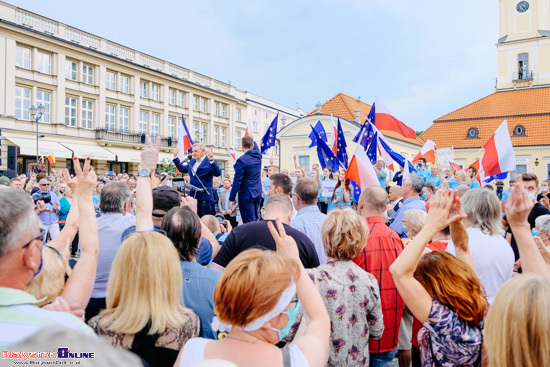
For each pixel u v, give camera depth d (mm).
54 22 28281
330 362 2555
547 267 2162
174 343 1862
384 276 2980
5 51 24984
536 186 5641
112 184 3457
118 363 820
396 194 7434
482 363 2131
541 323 1431
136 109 34562
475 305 2127
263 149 11164
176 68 39156
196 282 2447
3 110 24891
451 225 2572
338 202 8156
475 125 35344
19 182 8617
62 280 1898
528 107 34156
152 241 1981
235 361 1469
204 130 42250
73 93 29406
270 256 1610
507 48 37750
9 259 1331
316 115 27344
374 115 9336
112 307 1950
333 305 2576
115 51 33125
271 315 1496
